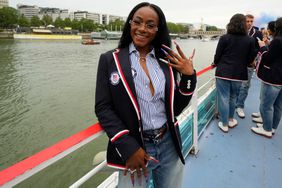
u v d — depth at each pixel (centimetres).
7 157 1095
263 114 355
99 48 6225
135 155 134
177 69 150
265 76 335
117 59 141
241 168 288
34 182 834
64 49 5819
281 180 269
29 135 1309
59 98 1970
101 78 141
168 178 168
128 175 159
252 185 260
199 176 273
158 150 156
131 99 138
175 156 166
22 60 3959
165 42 156
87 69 3269
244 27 340
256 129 371
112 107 142
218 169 285
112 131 134
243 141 348
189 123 294
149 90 144
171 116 152
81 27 11962
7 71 3038
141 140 146
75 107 1752
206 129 385
